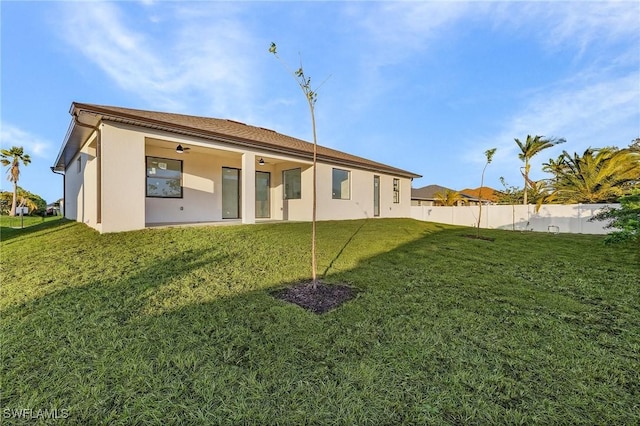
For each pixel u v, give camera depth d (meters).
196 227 8.04
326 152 13.63
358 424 1.82
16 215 24.34
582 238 9.95
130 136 7.08
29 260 5.21
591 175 14.14
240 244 6.64
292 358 2.50
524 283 4.68
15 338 2.75
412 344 2.72
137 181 7.20
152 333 2.89
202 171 10.41
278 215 12.90
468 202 28.72
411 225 12.38
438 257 6.40
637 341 2.82
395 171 16.14
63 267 4.80
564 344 2.74
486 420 1.85
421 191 32.34
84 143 9.41
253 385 2.16
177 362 2.42
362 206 14.02
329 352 2.59
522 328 3.07
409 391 2.10
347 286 4.37
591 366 2.39
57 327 2.97
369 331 2.97
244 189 9.32
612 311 3.57
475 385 2.16
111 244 6.07
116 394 2.07
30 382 2.18
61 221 13.07
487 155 10.23
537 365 2.41
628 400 2.02
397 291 4.16
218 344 2.71
